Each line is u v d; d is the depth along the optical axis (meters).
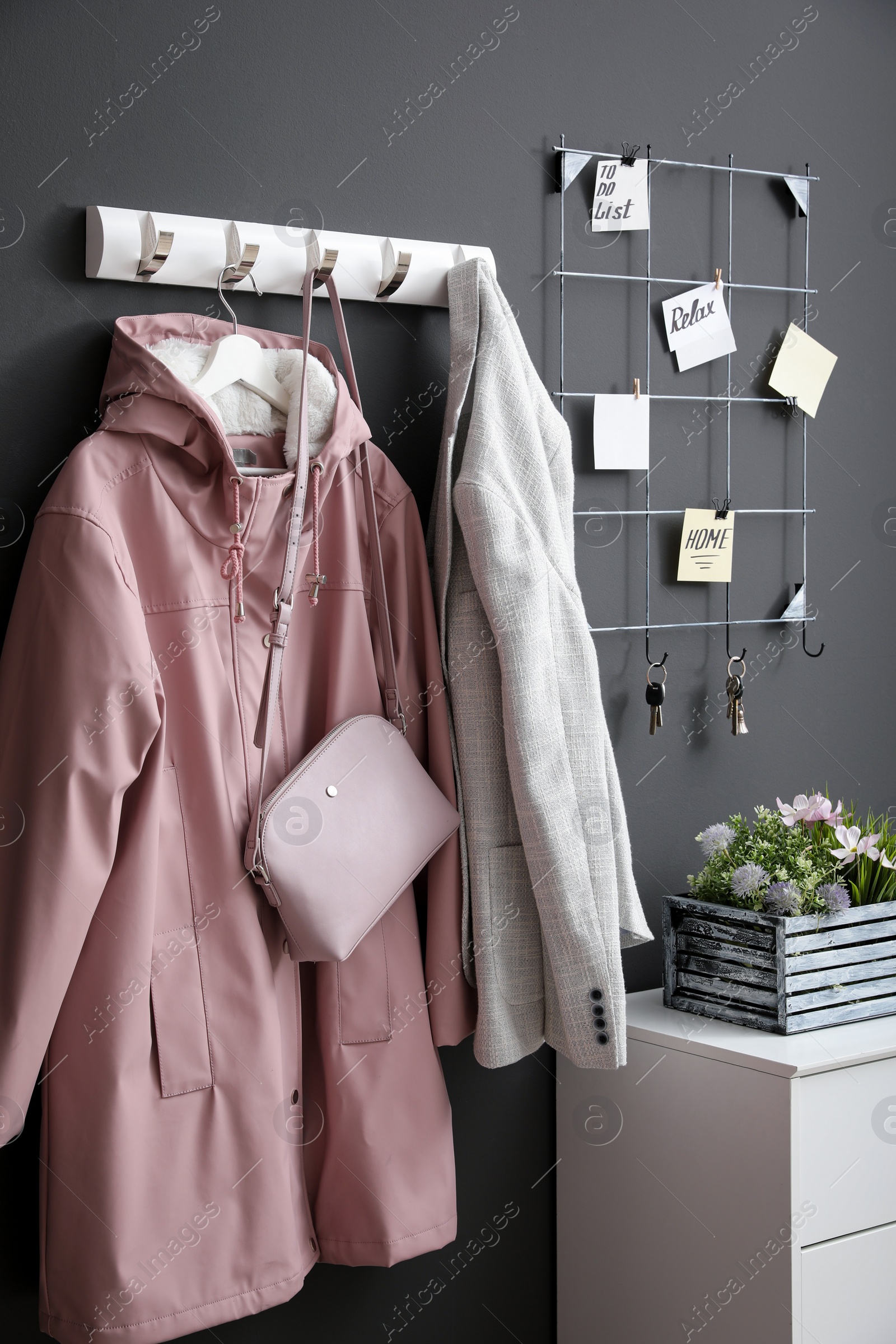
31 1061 0.97
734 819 1.48
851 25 1.75
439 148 1.43
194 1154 1.08
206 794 1.11
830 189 1.74
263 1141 1.10
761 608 1.72
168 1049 1.07
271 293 1.31
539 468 1.29
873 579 1.82
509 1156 1.51
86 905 1.00
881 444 1.82
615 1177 1.42
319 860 1.10
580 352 1.54
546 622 1.25
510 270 1.48
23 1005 0.97
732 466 1.68
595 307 1.55
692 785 1.66
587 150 1.53
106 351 1.24
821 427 1.76
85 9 1.22
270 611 1.20
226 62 1.29
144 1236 1.04
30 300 1.20
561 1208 1.52
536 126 1.50
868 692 1.82
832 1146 1.21
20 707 1.03
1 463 1.20
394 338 1.41
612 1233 1.43
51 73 1.20
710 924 1.38
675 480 1.63
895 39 1.80
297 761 1.21
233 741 1.14
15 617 1.07
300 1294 1.37
